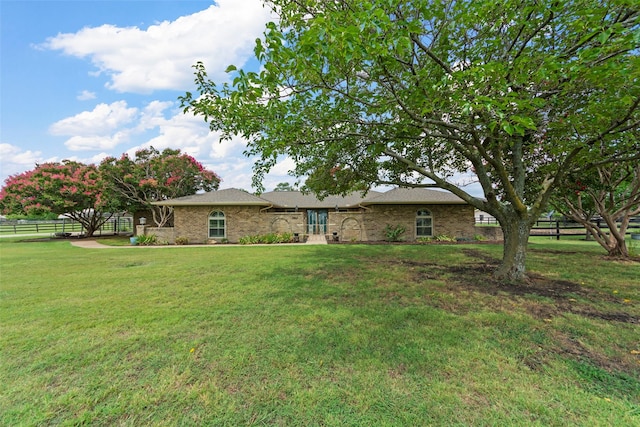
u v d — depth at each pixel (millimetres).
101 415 2289
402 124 5211
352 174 9117
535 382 2656
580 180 9031
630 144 5555
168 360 3084
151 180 18906
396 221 16797
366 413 2281
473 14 4141
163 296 5402
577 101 5055
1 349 3344
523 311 4422
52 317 4332
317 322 4047
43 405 2396
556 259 9125
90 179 19484
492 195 6363
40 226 32812
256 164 7223
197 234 17172
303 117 5656
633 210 10250
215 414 2293
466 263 8656
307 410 2322
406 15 4320
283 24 5008
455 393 2508
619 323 3945
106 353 3240
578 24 3553
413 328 3822
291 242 16453
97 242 18094
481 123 4289
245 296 5348
